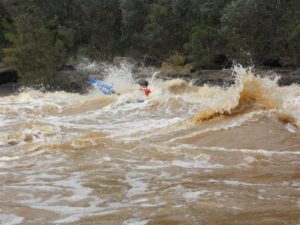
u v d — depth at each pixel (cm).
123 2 3120
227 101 818
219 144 659
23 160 614
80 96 1470
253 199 420
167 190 457
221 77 2400
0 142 752
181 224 357
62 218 380
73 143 704
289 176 504
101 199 433
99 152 641
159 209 397
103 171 541
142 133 766
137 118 1011
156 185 477
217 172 525
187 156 605
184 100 1221
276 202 410
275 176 504
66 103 1291
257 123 729
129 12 3092
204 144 664
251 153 610
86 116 1066
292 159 578
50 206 414
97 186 479
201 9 2905
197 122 787
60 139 750
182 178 502
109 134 780
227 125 735
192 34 2741
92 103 1256
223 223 357
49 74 2638
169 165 563
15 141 762
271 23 2644
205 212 385
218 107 801
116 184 485
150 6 3134
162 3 3108
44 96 1473
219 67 2738
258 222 358
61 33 2983
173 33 2980
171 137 714
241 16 2602
